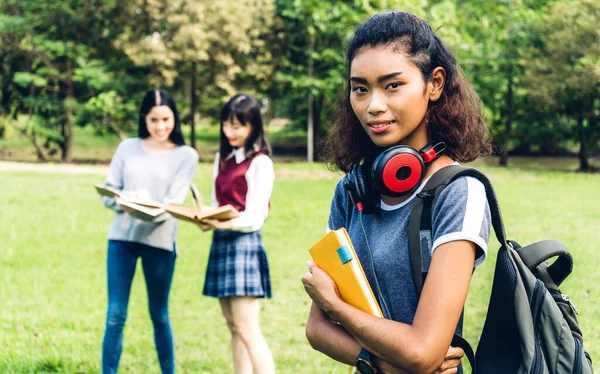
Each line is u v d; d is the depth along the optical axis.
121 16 21.20
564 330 1.66
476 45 22.08
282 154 26.81
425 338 1.49
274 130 32.75
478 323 5.13
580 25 19.55
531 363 1.59
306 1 21.09
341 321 1.62
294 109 24.98
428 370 1.50
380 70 1.62
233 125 3.85
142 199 3.88
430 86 1.67
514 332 1.65
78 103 22.03
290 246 8.62
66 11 21.53
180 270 7.31
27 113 23.84
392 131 1.65
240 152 3.90
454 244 1.54
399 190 1.63
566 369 1.64
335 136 1.95
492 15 22.88
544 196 13.52
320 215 11.09
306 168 19.77
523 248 1.82
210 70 21.80
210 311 5.88
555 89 20.28
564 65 20.03
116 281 3.94
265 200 3.82
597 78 19.14
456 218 1.55
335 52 21.36
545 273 1.86
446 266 1.52
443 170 1.64
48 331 5.14
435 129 1.71
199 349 4.88
